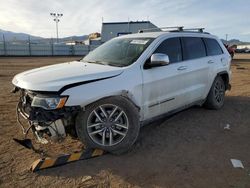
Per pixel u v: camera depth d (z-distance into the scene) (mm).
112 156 4160
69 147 4461
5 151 4305
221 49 6914
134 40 5145
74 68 4379
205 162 4016
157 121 5773
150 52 4695
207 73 6090
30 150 4348
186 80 5395
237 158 4145
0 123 5586
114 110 4105
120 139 4168
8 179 3537
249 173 3711
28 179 3545
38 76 4039
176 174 3684
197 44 5996
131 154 4246
